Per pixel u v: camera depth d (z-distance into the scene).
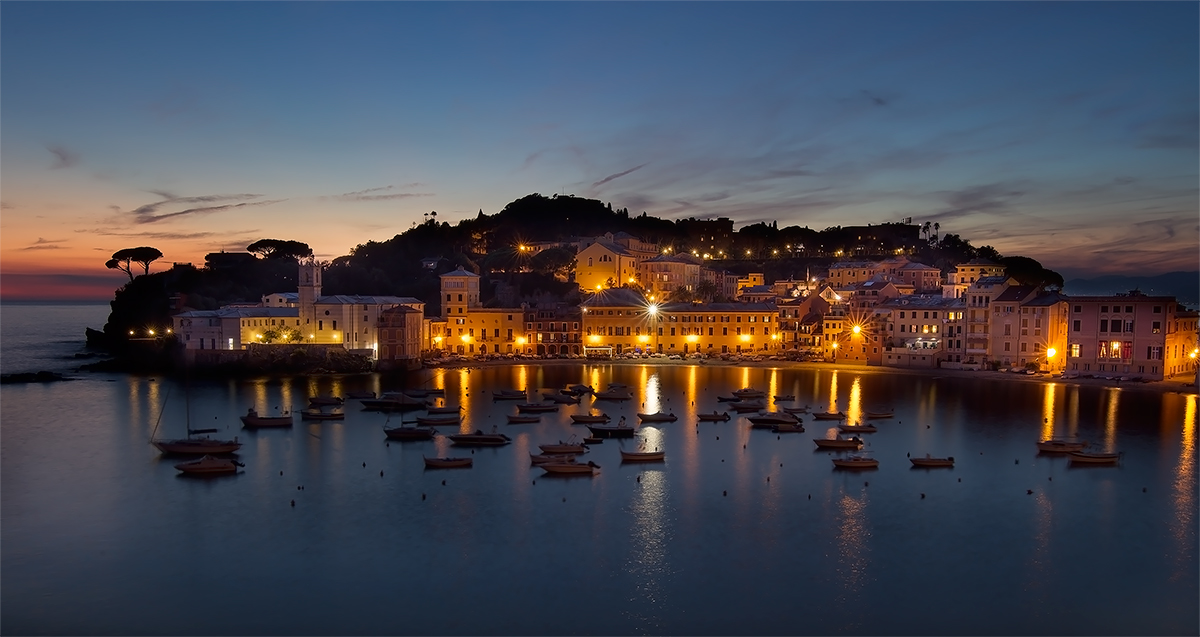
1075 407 161.38
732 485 103.62
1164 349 198.62
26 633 64.81
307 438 132.12
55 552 81.19
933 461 113.56
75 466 114.06
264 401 171.88
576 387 181.50
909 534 85.94
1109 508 94.44
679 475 108.62
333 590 72.31
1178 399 171.38
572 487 102.75
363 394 176.38
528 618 67.12
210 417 152.00
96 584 73.75
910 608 69.06
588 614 67.88
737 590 72.31
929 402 168.62
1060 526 88.44
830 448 124.44
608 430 133.62
